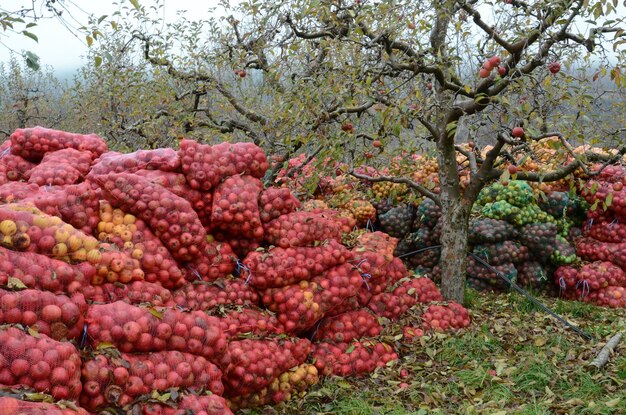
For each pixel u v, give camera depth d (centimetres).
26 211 358
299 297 492
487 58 567
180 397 344
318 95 591
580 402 444
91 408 321
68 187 432
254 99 816
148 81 902
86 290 373
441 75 578
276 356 452
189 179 493
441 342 566
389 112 544
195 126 884
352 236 598
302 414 449
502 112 532
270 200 507
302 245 507
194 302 461
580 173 821
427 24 559
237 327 451
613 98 629
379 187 865
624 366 502
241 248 510
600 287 764
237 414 439
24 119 1251
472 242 797
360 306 569
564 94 501
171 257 457
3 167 530
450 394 477
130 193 445
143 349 354
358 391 484
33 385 289
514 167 521
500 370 504
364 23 591
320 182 836
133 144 981
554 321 641
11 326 297
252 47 731
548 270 807
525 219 791
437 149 673
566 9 525
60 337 317
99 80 914
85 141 557
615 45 493
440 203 682
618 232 792
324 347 517
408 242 850
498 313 675
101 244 417
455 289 672
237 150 514
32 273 327
